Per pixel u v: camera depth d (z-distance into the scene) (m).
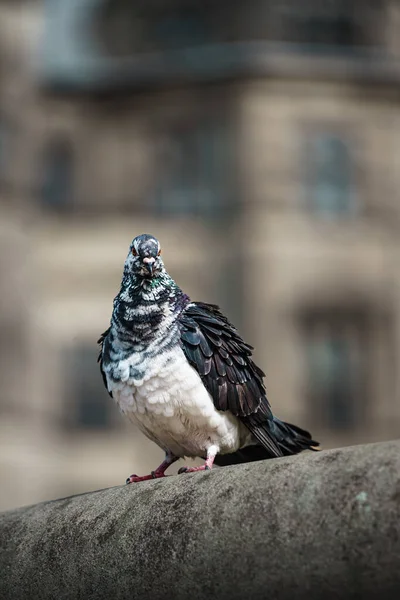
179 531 3.75
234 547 3.56
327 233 23.59
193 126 24.44
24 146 24.34
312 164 23.94
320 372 23.23
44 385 23.34
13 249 23.64
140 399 5.56
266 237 23.39
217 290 23.59
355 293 23.48
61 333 23.73
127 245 24.08
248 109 23.91
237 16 24.28
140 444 23.11
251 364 5.82
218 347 5.63
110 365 5.62
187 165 24.41
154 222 24.23
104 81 24.72
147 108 24.67
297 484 3.51
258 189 23.66
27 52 24.50
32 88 24.62
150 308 5.57
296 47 24.17
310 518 3.42
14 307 23.45
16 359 23.27
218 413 5.64
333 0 24.19
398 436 23.14
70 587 4.05
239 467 3.83
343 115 24.17
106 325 23.75
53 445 23.06
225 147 24.14
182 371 5.50
